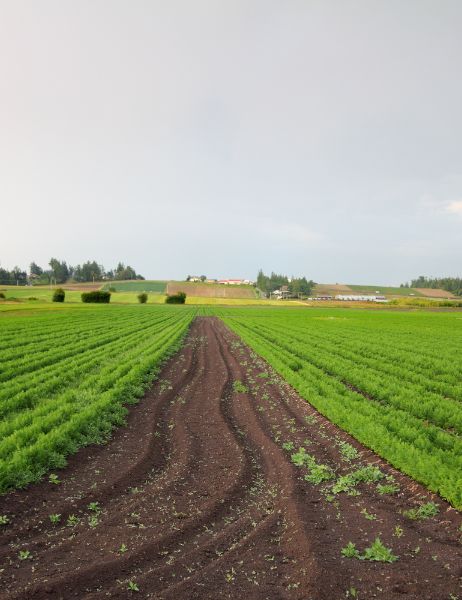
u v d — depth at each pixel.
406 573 6.23
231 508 8.28
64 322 48.53
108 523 7.57
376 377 19.05
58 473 9.63
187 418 14.20
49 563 6.33
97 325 44.97
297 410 15.45
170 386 18.67
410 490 9.16
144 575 6.10
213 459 10.73
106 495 8.68
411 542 7.10
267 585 5.96
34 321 49.25
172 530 7.36
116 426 13.13
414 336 41.44
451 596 5.73
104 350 26.06
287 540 7.08
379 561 6.52
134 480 9.48
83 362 22.08
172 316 69.06
